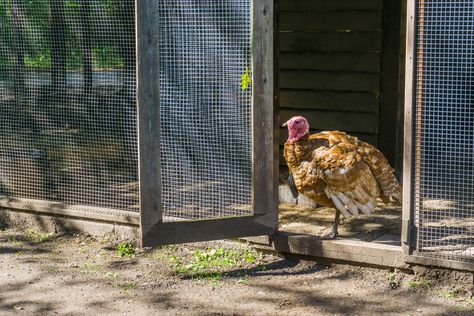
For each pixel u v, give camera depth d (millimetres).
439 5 5227
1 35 7211
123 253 6473
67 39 6965
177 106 5973
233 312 5137
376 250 5668
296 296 5402
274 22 5762
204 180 6125
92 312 5199
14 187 7391
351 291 5469
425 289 5395
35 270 6098
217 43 5828
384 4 8305
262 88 5785
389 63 8359
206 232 5902
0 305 5363
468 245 5586
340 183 5680
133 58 6695
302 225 6797
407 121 5375
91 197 7027
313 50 8859
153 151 5770
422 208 5473
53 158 7156
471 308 5078
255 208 5965
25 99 7191
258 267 6008
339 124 8805
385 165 5941
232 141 5984
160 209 5812
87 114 6961
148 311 5195
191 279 5809
